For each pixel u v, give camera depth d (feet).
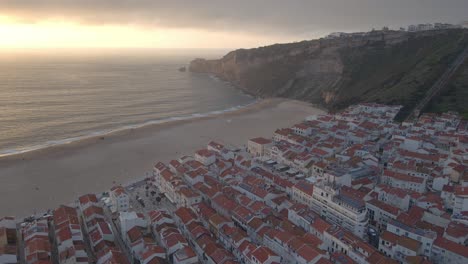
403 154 440.45
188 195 339.57
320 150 476.13
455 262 242.99
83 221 317.42
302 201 345.72
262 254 247.29
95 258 263.08
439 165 415.44
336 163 424.87
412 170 387.75
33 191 386.32
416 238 259.60
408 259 242.37
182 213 314.35
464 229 264.11
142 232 295.69
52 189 392.68
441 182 363.97
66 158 493.36
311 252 244.83
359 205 289.12
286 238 264.52
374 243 282.97
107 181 418.72
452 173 373.20
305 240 268.21
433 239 253.65
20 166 457.68
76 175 434.71
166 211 325.42
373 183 369.09
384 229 298.56
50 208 347.97
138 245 267.39
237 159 454.81
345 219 294.25
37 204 356.18
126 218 293.64
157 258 249.55
